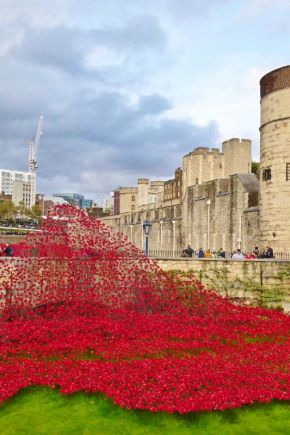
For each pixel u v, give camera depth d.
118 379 12.09
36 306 18.28
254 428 10.36
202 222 48.31
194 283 21.86
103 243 20.48
